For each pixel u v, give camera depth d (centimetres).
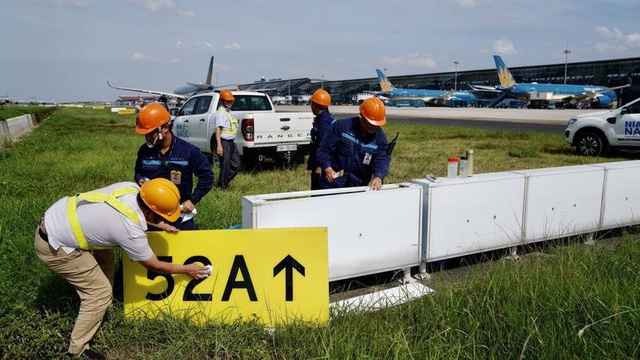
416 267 452
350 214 384
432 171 978
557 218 498
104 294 300
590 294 324
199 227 507
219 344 292
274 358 293
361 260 395
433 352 278
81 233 279
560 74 9744
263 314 331
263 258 327
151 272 327
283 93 13225
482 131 2209
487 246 458
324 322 321
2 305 339
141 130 351
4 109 3466
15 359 293
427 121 3684
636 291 334
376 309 346
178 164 367
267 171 1001
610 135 1277
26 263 405
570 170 502
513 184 464
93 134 2020
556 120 3759
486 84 11150
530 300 332
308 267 328
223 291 330
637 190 549
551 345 273
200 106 1138
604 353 265
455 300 334
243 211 372
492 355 272
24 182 761
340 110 6731
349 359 270
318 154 439
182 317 325
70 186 771
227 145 769
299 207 363
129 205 281
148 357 293
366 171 442
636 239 527
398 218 407
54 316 325
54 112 5681
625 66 8600
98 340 306
